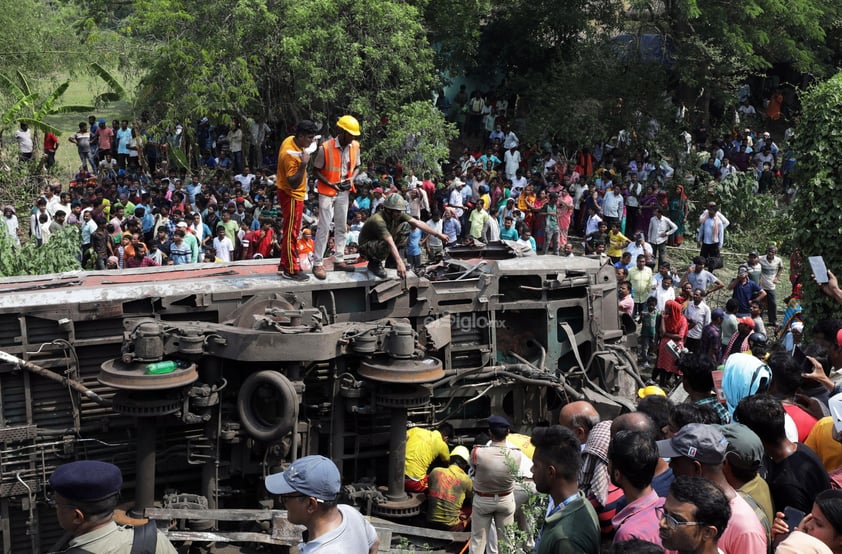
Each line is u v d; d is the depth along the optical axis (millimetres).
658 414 7160
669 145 27000
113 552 4742
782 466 6266
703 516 4395
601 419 11461
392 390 10102
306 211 19344
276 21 24984
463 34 28578
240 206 20891
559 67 29078
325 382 10680
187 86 24734
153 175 24094
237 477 10453
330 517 5102
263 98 26781
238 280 10711
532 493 6953
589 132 26609
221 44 24688
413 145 24703
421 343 11102
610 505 6426
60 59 29906
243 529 9891
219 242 18891
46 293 10047
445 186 24312
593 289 12188
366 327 10211
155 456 9852
